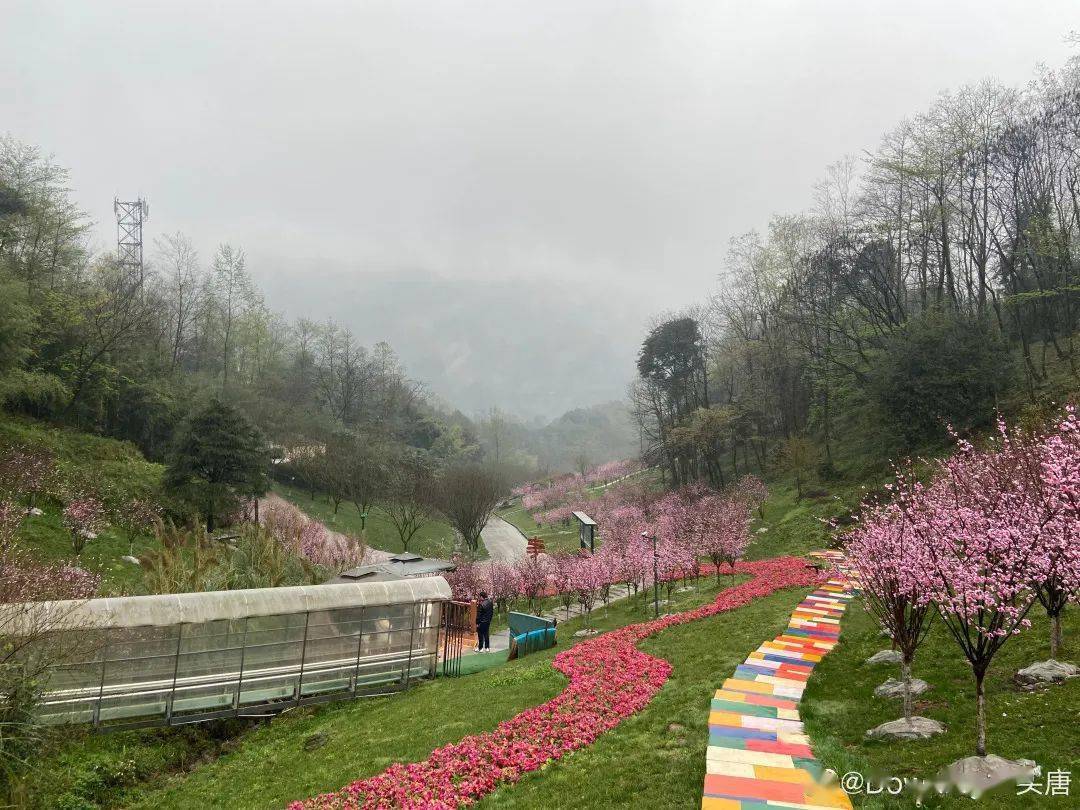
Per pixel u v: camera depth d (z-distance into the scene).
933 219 56.91
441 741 15.80
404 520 59.00
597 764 13.34
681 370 87.12
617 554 38.53
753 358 75.75
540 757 14.02
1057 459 12.65
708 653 20.72
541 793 12.41
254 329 94.75
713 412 70.38
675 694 17.17
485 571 46.16
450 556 52.81
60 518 35.72
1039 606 19.69
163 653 19.14
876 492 43.22
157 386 59.41
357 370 110.25
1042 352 48.44
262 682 20.50
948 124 53.44
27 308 45.50
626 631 26.28
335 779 14.71
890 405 47.50
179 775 17.52
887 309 61.09
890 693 15.34
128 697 18.44
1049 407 38.03
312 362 108.56
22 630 16.52
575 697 17.66
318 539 45.19
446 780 13.51
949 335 46.69
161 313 78.44
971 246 55.19
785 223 69.50
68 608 17.84
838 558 33.00
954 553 12.70
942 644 18.00
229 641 20.19
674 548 37.72
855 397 59.62
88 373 52.72
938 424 44.72
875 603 15.05
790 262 68.12
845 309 69.19
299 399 91.81
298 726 19.67
